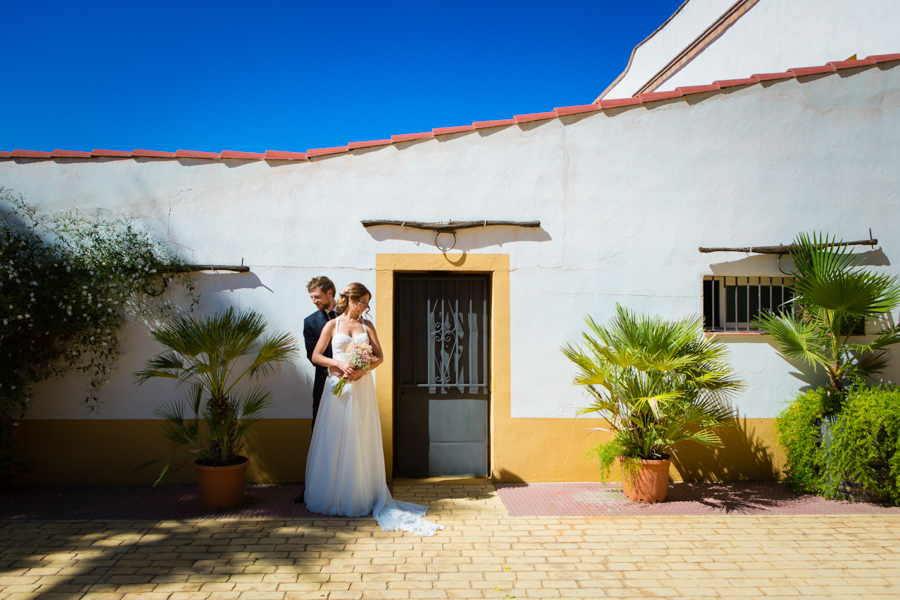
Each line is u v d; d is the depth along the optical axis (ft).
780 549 12.93
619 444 16.61
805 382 18.39
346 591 10.73
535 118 18.22
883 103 18.80
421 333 18.72
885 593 10.89
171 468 17.35
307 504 15.14
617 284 18.29
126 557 12.10
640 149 18.43
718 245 18.44
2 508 15.16
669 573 11.68
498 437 17.95
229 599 10.35
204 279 17.56
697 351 16.31
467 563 12.05
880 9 20.61
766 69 25.75
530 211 18.21
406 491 17.13
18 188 17.19
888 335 17.63
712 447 18.30
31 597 10.32
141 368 17.37
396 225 17.94
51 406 17.16
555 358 18.12
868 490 16.19
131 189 17.51
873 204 18.71
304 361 17.67
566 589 10.94
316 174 17.90
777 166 18.62
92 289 16.39
